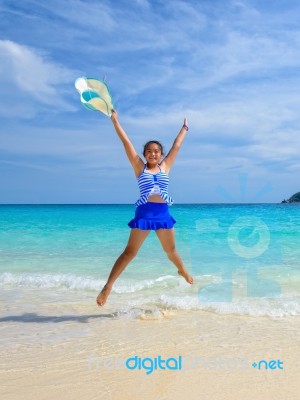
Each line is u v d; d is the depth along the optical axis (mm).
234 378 3080
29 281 6996
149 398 2785
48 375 3166
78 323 4531
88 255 9656
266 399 2758
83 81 4805
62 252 10141
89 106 4871
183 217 21766
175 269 7789
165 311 4945
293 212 24594
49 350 3695
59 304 5410
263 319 4598
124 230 14578
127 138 4918
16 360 3469
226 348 3697
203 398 2777
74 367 3312
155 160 4824
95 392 2879
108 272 7762
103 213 26906
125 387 2951
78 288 6480
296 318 4633
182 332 4164
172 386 2963
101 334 4133
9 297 5883
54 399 2783
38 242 11875
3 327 4414
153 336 4047
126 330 4254
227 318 4641
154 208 4680
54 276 7309
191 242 11055
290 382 3004
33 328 4363
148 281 6695
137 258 8969
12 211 31328
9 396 2828
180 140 5172
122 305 5266
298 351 3600
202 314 4809
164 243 4852
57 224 17141
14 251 10375
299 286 6207
